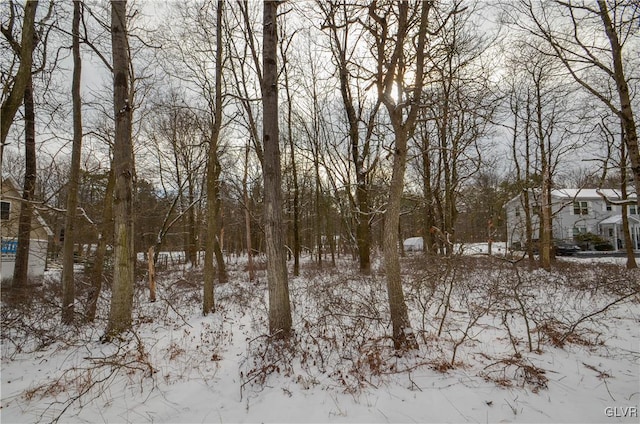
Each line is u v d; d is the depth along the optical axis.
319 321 5.50
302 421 3.26
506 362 4.07
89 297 7.61
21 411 3.68
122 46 6.41
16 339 6.07
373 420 3.22
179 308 8.98
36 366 5.04
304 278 13.46
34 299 8.89
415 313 6.69
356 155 13.71
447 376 4.02
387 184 12.16
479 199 16.19
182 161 20.56
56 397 3.96
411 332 4.73
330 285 8.81
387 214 4.94
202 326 6.96
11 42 7.10
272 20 5.54
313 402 3.59
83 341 5.74
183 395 3.91
